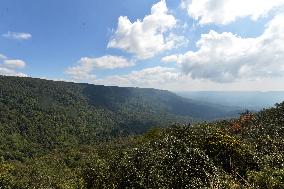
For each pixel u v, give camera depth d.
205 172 18.81
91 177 22.61
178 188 18.64
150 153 20.62
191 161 19.98
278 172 17.86
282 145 24.81
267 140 26.41
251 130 36.12
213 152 22.12
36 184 64.50
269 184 17.00
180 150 21.20
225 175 19.25
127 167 20.19
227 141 22.39
